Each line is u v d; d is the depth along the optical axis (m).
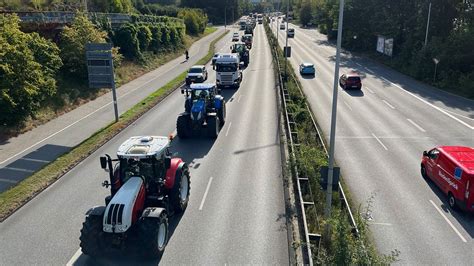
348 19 75.44
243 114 31.64
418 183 19.28
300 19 140.12
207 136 25.59
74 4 57.03
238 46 59.28
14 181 19.14
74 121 29.73
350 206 16.86
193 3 164.75
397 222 15.75
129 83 44.88
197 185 18.52
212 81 46.59
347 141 25.44
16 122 27.38
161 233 13.14
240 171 20.14
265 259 12.95
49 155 22.66
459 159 16.98
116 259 12.95
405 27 60.28
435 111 32.91
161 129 27.70
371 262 10.35
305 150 20.62
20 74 27.53
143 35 57.91
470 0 49.00
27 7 49.03
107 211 11.93
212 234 14.40
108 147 24.11
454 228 15.33
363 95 39.06
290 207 16.36
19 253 13.43
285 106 31.17
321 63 60.41
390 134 26.94
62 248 13.71
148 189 13.82
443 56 44.06
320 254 11.80
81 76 38.69
